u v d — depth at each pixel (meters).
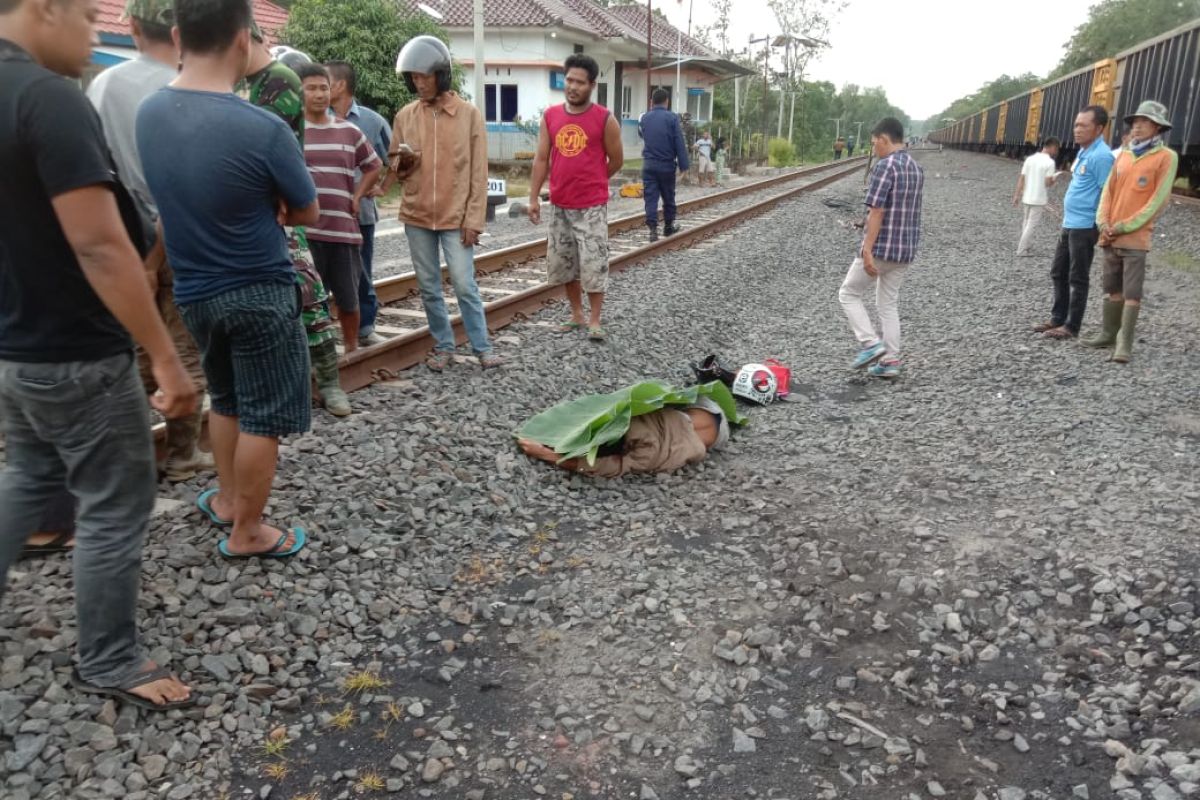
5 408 2.37
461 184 5.72
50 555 3.39
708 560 3.93
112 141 3.48
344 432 4.73
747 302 9.59
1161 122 6.54
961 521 4.29
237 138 2.88
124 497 2.54
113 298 2.18
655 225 12.81
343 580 3.52
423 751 2.70
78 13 2.17
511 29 29.03
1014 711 2.94
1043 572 3.78
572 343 6.98
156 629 3.02
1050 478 4.78
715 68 41.03
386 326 6.94
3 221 2.10
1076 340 7.81
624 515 4.42
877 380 6.87
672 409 5.14
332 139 5.16
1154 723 2.84
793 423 5.89
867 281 6.88
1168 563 3.76
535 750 2.72
